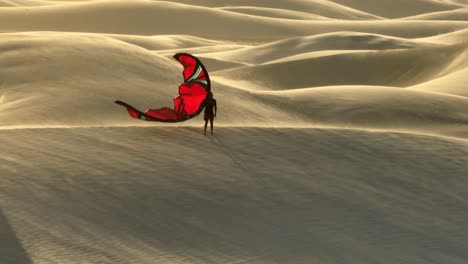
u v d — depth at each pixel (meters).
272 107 69.44
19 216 28.36
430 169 39.81
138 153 37.12
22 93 61.56
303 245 29.25
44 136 38.97
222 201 32.59
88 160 35.25
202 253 27.47
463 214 34.47
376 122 67.94
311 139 42.59
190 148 38.84
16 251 25.42
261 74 147.88
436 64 150.50
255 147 40.16
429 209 34.66
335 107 71.38
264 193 33.97
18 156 34.94
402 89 79.12
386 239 30.84
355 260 28.44
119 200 31.19
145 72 69.06
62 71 66.19
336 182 36.44
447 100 75.56
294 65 152.88
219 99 67.00
